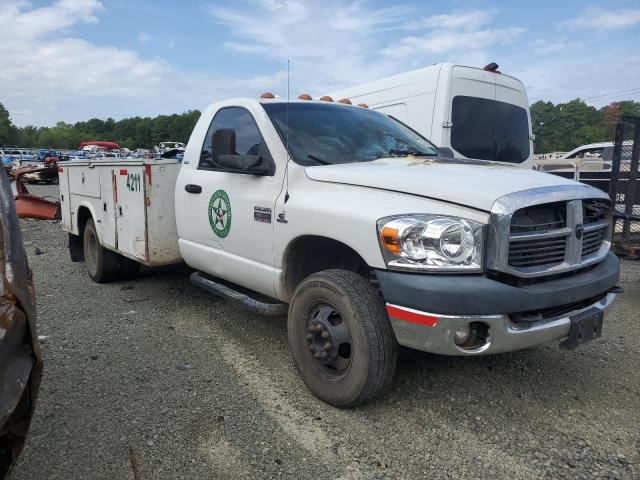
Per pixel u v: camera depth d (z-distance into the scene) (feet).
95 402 11.24
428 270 9.44
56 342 14.60
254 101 14.42
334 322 11.06
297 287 11.76
